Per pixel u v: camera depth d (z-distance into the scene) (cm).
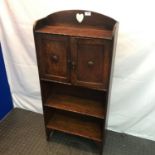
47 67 136
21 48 177
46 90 158
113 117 186
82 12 131
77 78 133
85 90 166
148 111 169
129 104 173
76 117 181
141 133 186
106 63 121
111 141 183
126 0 131
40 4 150
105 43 114
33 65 183
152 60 146
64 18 136
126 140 184
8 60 192
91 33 121
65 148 176
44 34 122
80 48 120
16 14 160
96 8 140
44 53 130
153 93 159
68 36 118
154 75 151
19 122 203
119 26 141
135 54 147
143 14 132
